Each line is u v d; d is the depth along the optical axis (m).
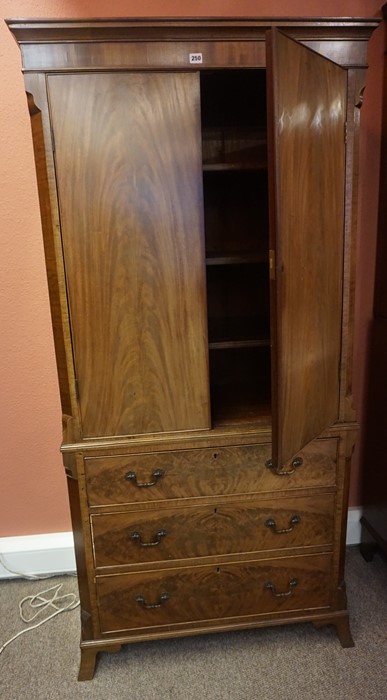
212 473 1.37
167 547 1.42
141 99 1.14
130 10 1.52
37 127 1.14
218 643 1.56
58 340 1.27
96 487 1.35
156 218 1.20
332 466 1.42
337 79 1.15
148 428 1.33
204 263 1.24
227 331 1.54
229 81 1.38
